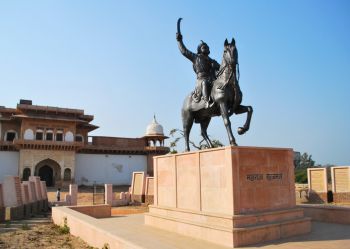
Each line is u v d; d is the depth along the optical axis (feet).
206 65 30.73
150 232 27.63
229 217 22.25
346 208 31.35
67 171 147.13
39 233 35.04
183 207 27.86
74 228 33.12
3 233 35.24
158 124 172.96
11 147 142.51
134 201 82.69
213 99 27.45
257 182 24.08
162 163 31.24
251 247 21.18
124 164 163.32
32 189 58.44
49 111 145.79
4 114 147.95
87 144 158.51
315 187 77.92
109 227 26.18
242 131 27.25
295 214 25.54
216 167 24.40
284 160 26.09
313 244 21.77
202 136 33.32
